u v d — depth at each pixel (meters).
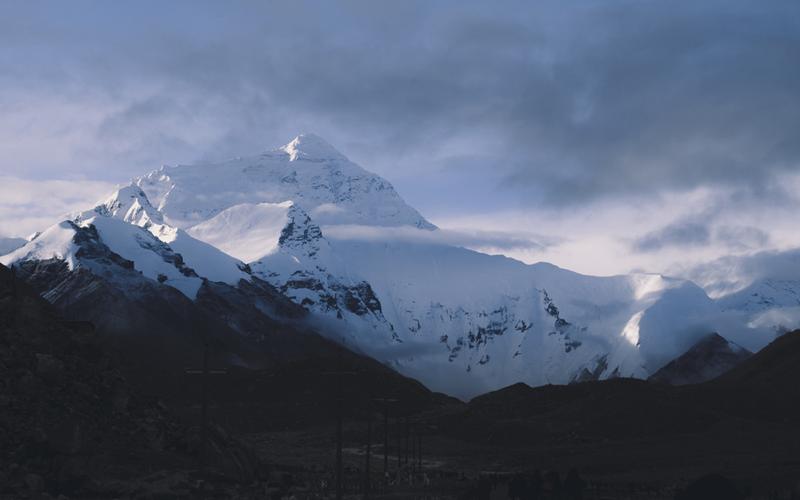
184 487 95.19
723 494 102.31
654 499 124.94
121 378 110.25
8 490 85.06
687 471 166.88
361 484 134.88
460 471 179.25
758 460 176.38
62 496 85.75
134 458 98.50
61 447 93.88
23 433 93.19
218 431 113.56
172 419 112.38
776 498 119.44
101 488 90.19
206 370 107.19
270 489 103.81
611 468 182.62
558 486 120.31
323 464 180.00
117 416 104.31
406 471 165.62
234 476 106.62
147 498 90.12
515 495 117.44
